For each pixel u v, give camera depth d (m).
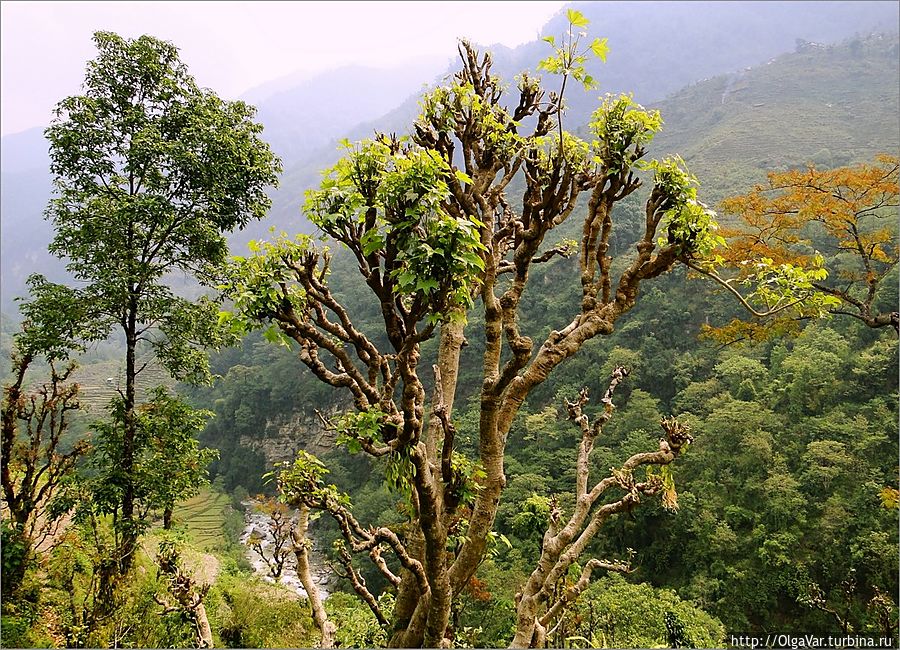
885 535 17.05
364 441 3.59
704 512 20.64
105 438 10.03
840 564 17.92
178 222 10.43
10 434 7.83
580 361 31.59
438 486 4.14
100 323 9.97
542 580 3.89
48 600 7.89
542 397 31.80
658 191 4.22
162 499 9.91
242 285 3.78
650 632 13.18
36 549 8.84
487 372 4.04
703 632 13.99
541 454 26.53
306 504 4.53
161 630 7.83
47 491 8.87
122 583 8.34
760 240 11.12
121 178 10.44
